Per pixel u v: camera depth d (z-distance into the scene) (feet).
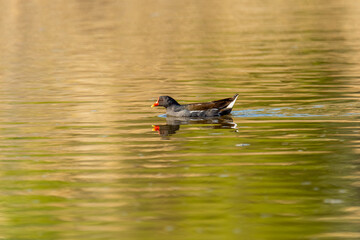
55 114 70.23
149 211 40.04
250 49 121.80
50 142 57.72
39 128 63.46
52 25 158.51
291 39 133.69
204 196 42.39
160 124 64.03
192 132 60.13
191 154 52.42
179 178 46.24
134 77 95.09
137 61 110.32
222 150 53.31
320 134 57.52
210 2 203.51
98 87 87.35
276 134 58.13
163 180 45.91
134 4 196.13
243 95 78.54
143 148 54.70
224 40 134.21
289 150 52.70
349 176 45.73
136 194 43.14
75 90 85.35
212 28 152.87
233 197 42.11
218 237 35.88
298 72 94.84
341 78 87.97
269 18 169.07
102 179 46.57
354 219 38.11
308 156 50.85
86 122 65.82
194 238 35.83
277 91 80.23
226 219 38.47
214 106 67.05
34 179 47.01
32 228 37.93
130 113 70.13
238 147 54.13
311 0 209.36
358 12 174.70
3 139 59.26
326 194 42.29
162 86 87.30
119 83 90.22
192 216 39.04
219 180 45.57
